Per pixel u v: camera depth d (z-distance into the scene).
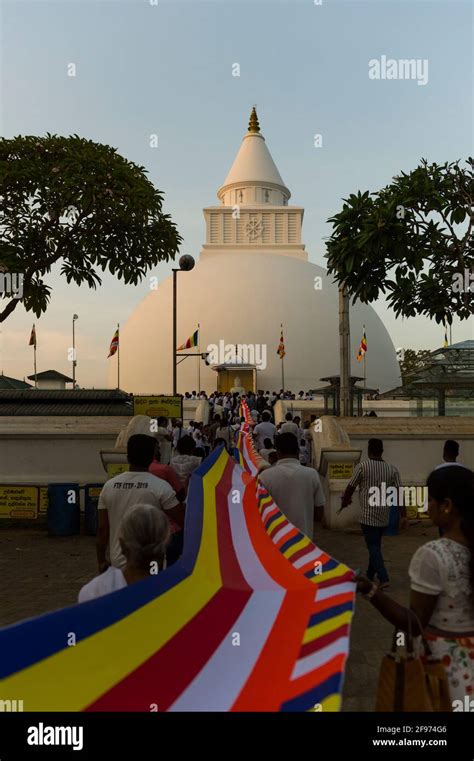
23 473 15.26
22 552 11.20
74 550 11.40
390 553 10.78
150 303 88.56
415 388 20.42
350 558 10.38
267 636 2.83
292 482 6.44
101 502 5.29
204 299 83.19
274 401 44.38
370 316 88.12
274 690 2.41
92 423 15.59
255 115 99.31
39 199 14.51
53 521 12.95
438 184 12.55
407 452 15.05
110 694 2.47
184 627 2.92
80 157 14.21
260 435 18.47
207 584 3.51
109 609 2.80
